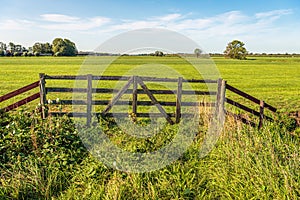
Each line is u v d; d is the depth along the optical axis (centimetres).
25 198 421
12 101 1206
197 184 464
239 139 569
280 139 589
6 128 579
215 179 477
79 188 453
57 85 1786
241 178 457
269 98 1512
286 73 2953
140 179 461
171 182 462
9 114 684
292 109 1224
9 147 543
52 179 457
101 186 452
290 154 499
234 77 2503
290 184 401
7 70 2808
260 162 458
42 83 739
